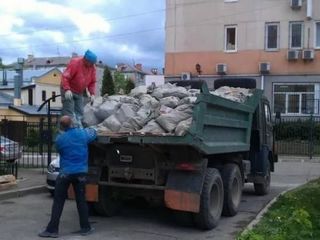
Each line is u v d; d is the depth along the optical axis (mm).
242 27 29094
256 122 11055
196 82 10797
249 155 11344
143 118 7891
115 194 8664
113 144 7957
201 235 7645
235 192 9344
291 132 25328
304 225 7004
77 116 8352
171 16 30531
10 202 10156
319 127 25234
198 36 29953
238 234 7145
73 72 8562
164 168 7906
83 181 7449
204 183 7820
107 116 8203
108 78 42188
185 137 7238
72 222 8305
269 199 11242
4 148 14930
